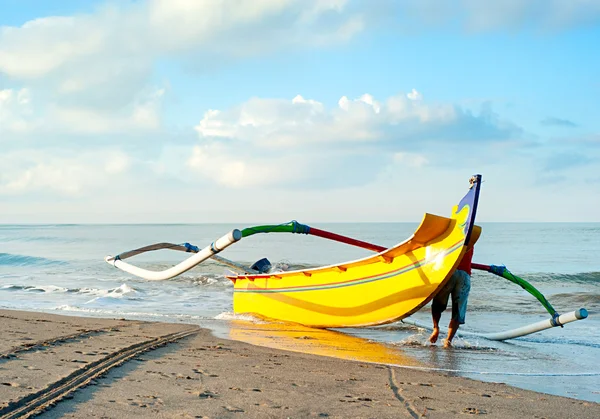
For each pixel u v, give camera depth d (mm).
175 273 9625
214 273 20500
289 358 5984
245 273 11102
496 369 6219
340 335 8562
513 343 8406
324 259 28719
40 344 5844
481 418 3885
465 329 9750
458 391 4727
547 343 8391
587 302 13656
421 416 3822
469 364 6461
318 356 6328
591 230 93625
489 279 18266
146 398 3859
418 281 7695
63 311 10938
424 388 4766
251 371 5078
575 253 33219
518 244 44250
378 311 8336
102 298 13039
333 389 4508
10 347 5578
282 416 3609
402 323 9789
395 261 8055
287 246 40125
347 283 8781
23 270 22125
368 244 9500
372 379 5035
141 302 12914
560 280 19281
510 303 13375
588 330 9703
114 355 5434
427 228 7215
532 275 20172
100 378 4426
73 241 53125
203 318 10156
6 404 3492
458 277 7633
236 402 3891
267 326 9273
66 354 5348
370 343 7875
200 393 4086
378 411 3879
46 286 16125
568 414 4121
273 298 10031
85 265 24375
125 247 41500
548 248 38594
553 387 5395
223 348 6449
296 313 9570
